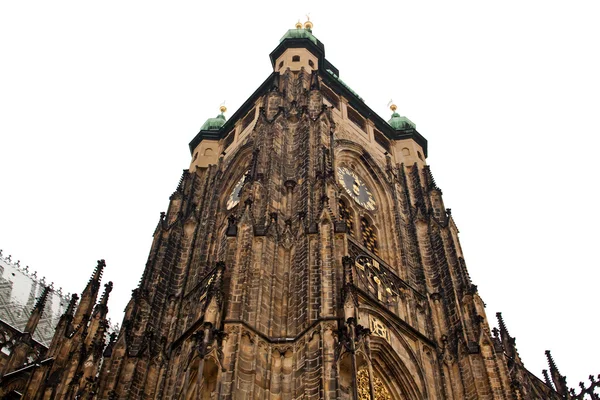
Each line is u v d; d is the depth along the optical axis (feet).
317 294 184.14
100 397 205.26
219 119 377.30
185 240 288.30
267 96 301.84
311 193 229.45
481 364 219.20
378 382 205.67
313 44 357.20
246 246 199.82
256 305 183.73
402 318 233.35
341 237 205.46
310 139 260.62
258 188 228.43
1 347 295.07
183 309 244.01
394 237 279.69
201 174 338.54
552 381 308.81
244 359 168.96
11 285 364.79
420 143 365.40
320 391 156.04
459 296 250.16
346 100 344.08
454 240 280.31
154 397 211.61
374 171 312.50
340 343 165.07
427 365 221.46
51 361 222.28
